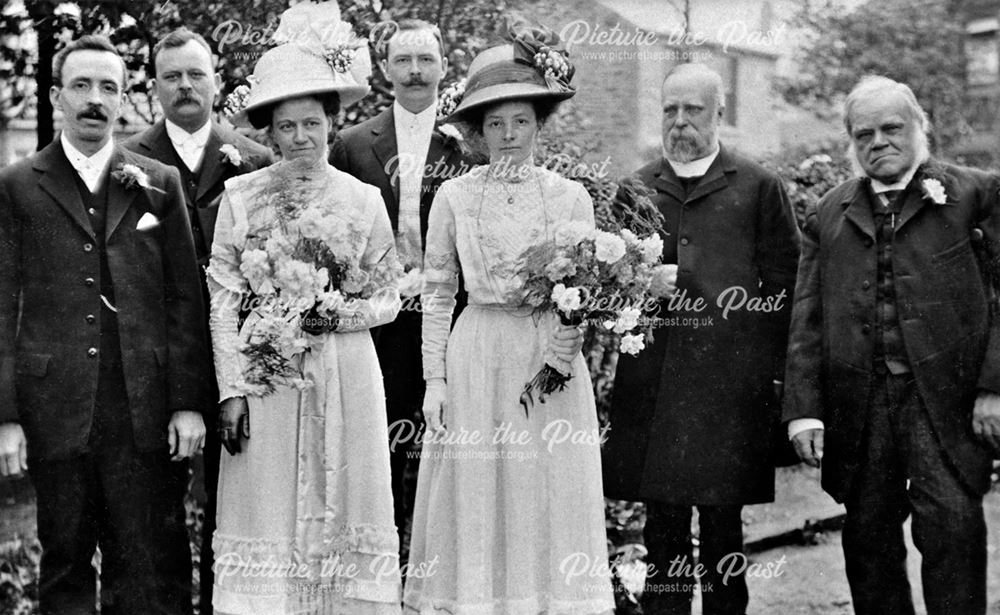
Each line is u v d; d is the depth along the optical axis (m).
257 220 4.70
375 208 4.80
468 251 4.80
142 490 4.82
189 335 4.86
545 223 4.80
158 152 5.34
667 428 5.39
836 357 5.08
